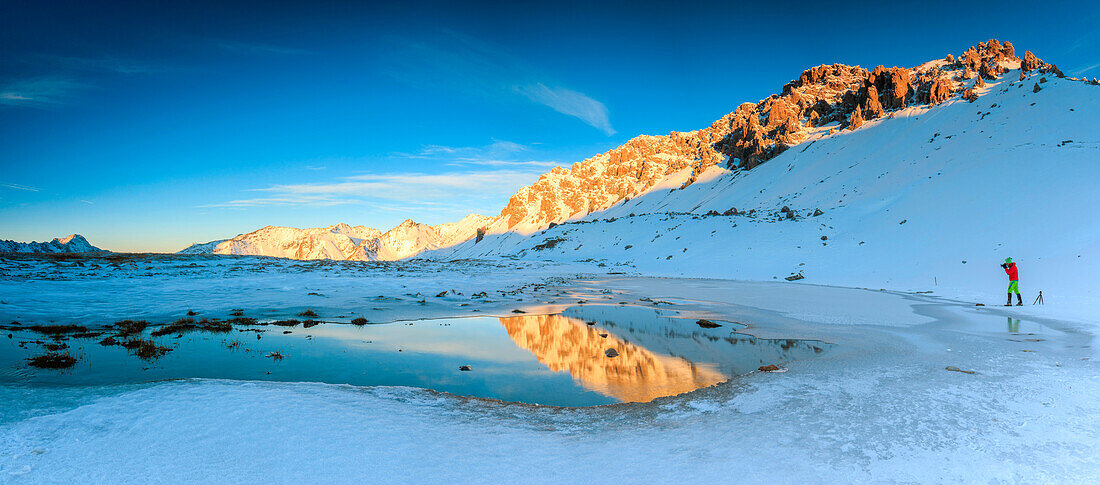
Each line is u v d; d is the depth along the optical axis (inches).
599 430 331.0
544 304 1220.5
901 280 1550.2
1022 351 534.6
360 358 601.6
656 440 305.6
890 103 5762.8
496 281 1958.7
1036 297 1030.4
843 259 2017.7
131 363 538.6
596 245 4003.4
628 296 1417.3
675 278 2274.9
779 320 888.3
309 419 330.3
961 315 869.2
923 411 335.6
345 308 1054.4
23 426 304.0
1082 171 1754.4
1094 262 1133.7
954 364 479.5
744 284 1808.6
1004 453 259.3
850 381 430.0
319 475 243.3
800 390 408.8
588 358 614.2
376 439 299.1
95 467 246.4
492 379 509.7
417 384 487.5
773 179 5216.5
